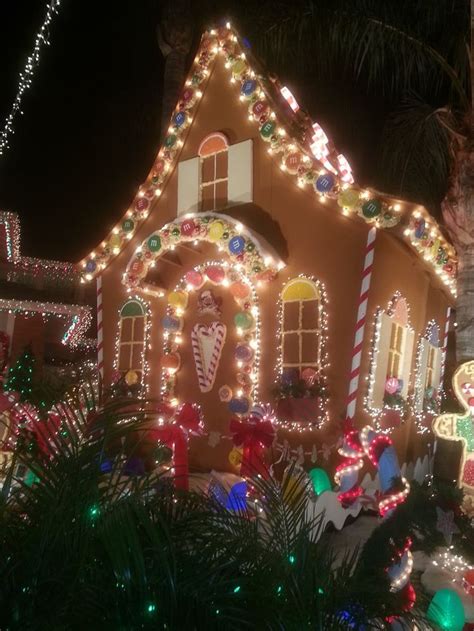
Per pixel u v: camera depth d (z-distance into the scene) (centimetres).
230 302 1082
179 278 1152
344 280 962
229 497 488
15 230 2014
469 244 995
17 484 461
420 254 1031
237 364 1045
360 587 397
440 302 1262
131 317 1205
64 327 2197
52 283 2080
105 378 1219
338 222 979
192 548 392
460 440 852
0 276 2005
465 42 1139
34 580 340
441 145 1267
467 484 833
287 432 966
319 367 960
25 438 438
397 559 476
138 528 388
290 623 357
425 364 1177
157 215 1203
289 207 1029
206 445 1062
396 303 1017
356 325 940
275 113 1050
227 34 1127
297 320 993
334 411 938
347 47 1160
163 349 1148
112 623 328
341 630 377
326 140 1161
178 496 438
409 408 1090
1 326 1950
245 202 1072
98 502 385
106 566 365
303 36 1194
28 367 860
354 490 803
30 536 366
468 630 573
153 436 795
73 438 412
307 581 382
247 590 368
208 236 1034
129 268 1122
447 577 699
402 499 560
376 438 628
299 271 1004
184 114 1169
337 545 725
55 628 319
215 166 1132
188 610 338
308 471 912
